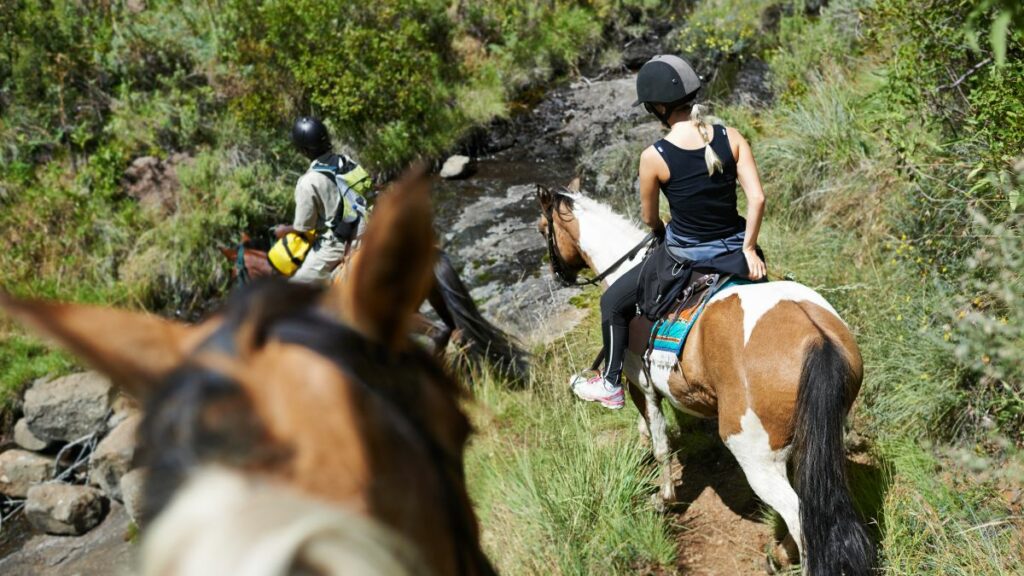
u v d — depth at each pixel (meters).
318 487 1.01
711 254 3.63
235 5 10.62
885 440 4.19
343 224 5.77
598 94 11.42
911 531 3.62
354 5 10.77
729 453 4.69
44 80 10.35
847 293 5.04
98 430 7.20
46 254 9.06
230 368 1.07
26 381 7.72
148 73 10.77
